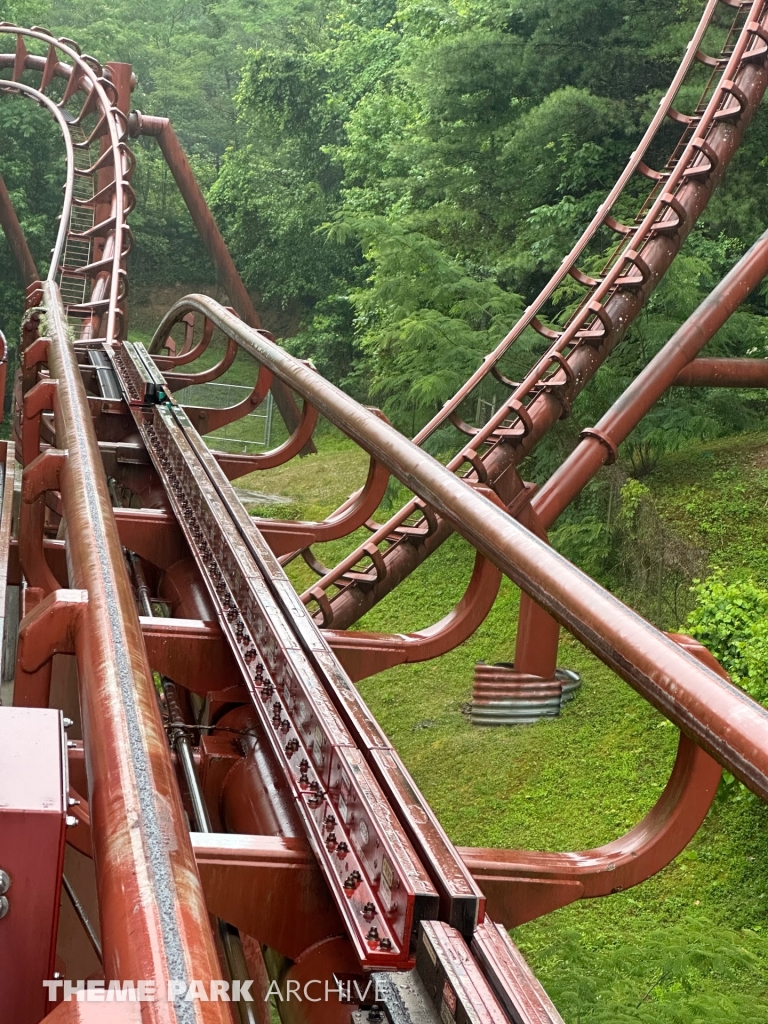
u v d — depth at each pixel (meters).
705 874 10.93
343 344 38.12
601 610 1.78
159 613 4.50
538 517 11.93
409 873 1.88
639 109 21.92
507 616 16.52
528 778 12.88
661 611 15.31
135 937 0.96
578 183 22.75
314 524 5.19
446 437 19.23
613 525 16.44
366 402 32.41
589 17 22.41
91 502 2.48
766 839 11.06
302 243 40.97
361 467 25.31
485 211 24.64
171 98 54.19
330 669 2.65
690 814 2.63
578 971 7.03
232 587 3.43
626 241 14.72
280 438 31.52
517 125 22.83
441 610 17.27
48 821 1.18
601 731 13.38
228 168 43.22
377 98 34.50
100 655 1.58
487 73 23.36
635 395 12.41
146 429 5.80
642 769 12.59
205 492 4.17
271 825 2.50
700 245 20.41
